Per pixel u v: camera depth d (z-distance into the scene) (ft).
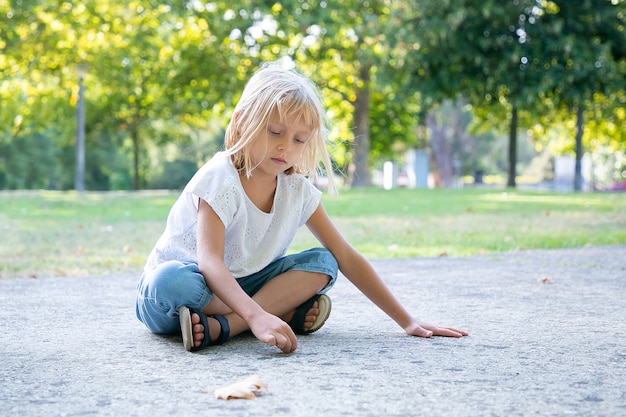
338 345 8.26
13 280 14.12
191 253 8.41
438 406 5.93
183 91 75.15
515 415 5.71
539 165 180.24
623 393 6.37
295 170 8.61
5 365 7.38
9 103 81.15
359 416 5.67
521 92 64.28
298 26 67.87
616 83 64.64
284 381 6.70
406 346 8.22
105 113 99.14
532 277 14.38
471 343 8.41
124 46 68.44
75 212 35.37
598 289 12.83
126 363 7.43
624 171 120.98
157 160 147.84
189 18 72.28
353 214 32.99
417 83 65.00
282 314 8.71
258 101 7.87
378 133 93.35
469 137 137.18
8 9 60.03
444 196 50.75
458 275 14.69
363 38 71.20
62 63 65.57
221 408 5.88
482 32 64.03
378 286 8.98
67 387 6.56
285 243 8.79
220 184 8.11
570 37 62.28
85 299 11.80
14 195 59.21
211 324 8.06
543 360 7.59
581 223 28.43
